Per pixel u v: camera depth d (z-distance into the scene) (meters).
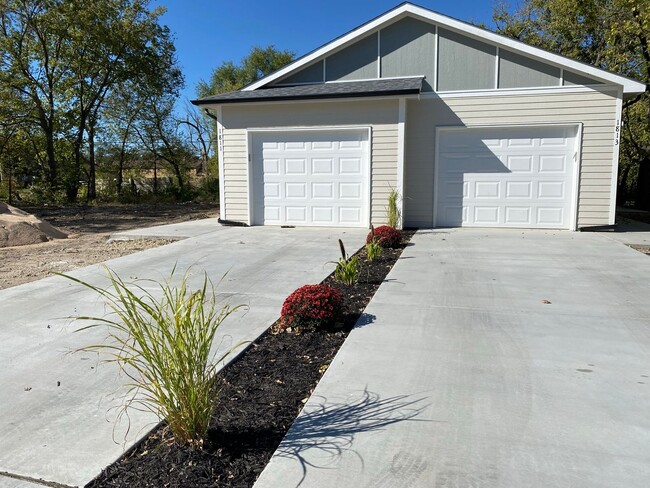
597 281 5.55
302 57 10.80
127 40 23.47
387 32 10.41
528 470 2.11
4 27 21.48
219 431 2.47
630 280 5.58
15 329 4.10
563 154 9.70
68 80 23.12
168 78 26.45
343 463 2.19
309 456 2.25
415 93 9.30
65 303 4.87
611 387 2.91
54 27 21.48
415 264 6.60
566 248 7.76
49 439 2.43
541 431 2.42
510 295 4.98
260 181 10.86
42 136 23.77
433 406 2.69
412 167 10.47
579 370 3.15
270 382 3.06
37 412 2.71
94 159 25.83
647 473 2.08
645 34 12.20
